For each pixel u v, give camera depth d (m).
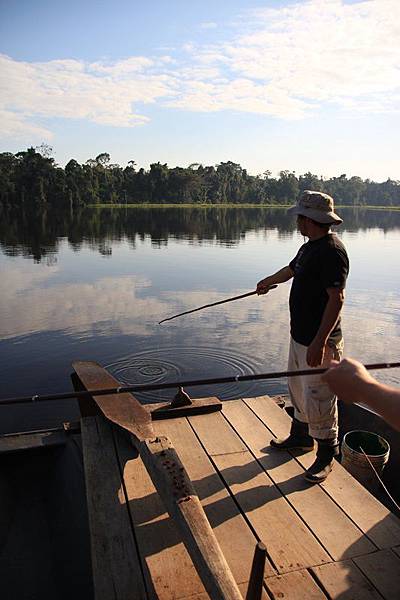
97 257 21.00
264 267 18.58
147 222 47.06
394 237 37.66
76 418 6.36
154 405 3.90
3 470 4.12
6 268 17.61
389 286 15.63
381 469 3.48
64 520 3.59
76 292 13.62
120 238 30.41
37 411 6.55
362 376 1.06
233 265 19.08
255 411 3.92
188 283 15.20
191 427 3.66
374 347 9.42
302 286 3.02
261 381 7.72
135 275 16.55
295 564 2.38
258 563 1.81
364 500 2.84
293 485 2.99
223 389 7.39
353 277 17.44
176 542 2.50
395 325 10.90
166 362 8.34
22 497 4.04
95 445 3.28
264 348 9.10
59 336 9.62
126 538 2.53
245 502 2.83
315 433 3.04
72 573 3.17
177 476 2.43
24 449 4.11
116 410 3.45
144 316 11.20
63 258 20.52
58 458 4.14
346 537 2.55
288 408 4.32
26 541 3.60
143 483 2.95
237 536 2.56
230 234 35.44
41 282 15.01
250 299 13.05
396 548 2.48
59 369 7.96
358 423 4.24
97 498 2.81
